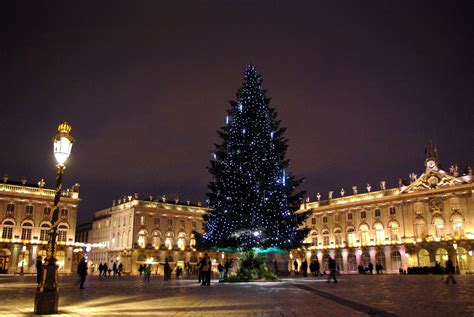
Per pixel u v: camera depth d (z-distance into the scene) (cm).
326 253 9262
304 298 1723
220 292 2130
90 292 2222
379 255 8450
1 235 7725
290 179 3738
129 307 1412
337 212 9250
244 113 3659
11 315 1190
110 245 10312
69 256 8300
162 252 9556
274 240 3406
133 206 9531
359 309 1305
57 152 1378
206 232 3694
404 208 8269
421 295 1817
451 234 7606
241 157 3516
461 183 7644
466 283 2944
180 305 1467
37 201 8169
